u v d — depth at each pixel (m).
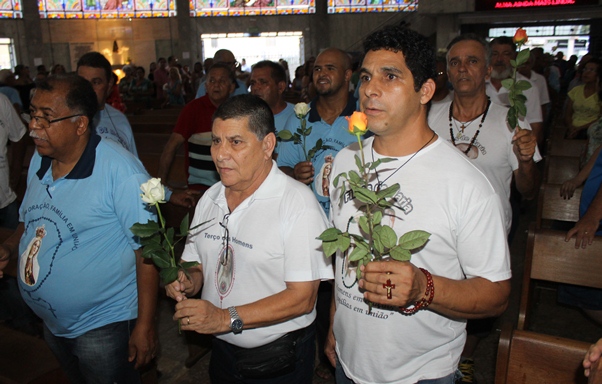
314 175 2.71
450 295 1.39
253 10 20.14
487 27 15.93
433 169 1.51
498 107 2.57
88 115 1.94
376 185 1.58
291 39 20.38
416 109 1.51
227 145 1.67
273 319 1.65
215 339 1.93
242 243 1.74
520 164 2.42
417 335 1.55
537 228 2.43
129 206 1.93
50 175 2.01
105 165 1.93
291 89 12.49
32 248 1.98
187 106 3.57
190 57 20.38
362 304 1.60
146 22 20.17
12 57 19.62
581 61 8.51
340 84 2.70
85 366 2.08
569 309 3.83
